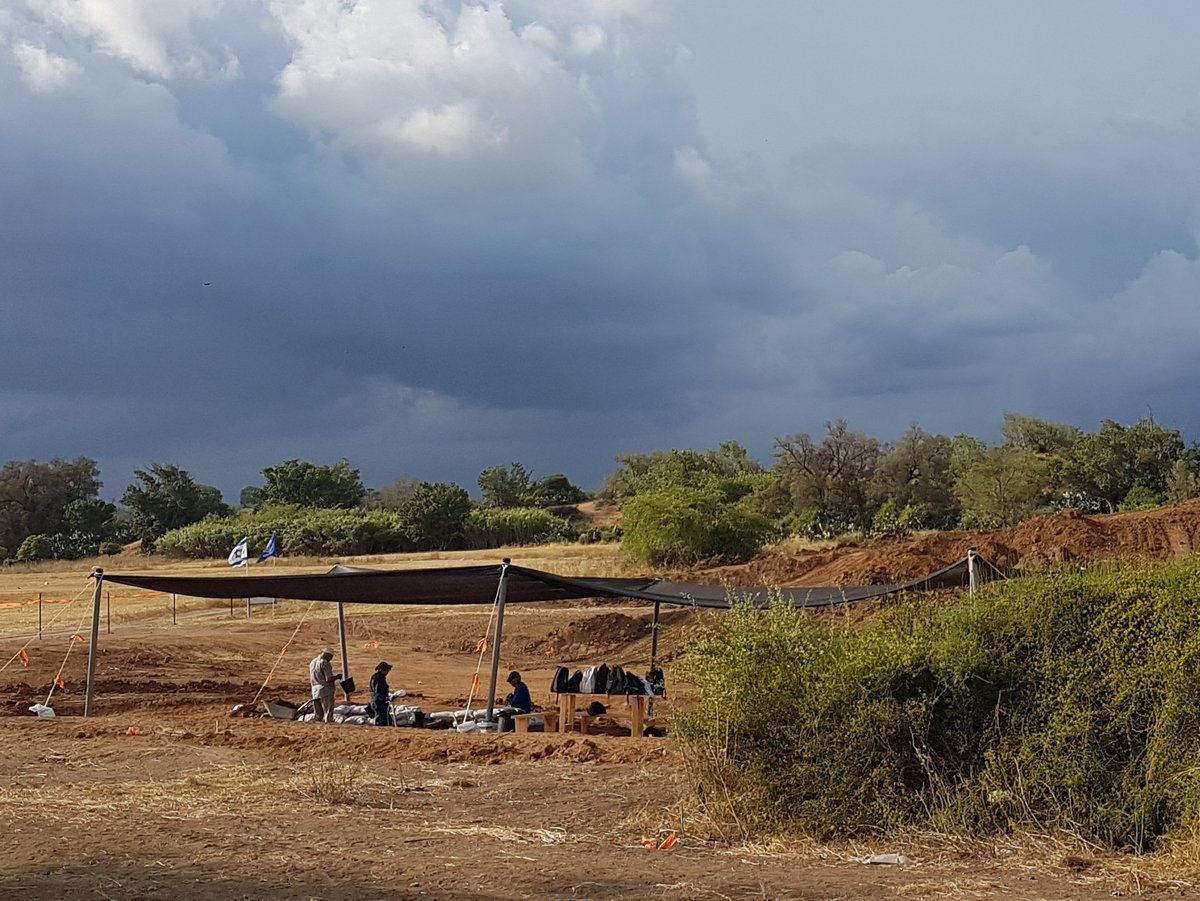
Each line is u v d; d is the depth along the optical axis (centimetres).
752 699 998
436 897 750
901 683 982
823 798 946
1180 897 738
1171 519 3441
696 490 5012
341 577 1873
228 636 3431
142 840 937
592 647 3262
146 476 11025
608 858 877
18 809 1072
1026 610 990
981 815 913
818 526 6788
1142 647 931
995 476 6341
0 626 3709
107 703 2128
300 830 986
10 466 12156
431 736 1543
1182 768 862
